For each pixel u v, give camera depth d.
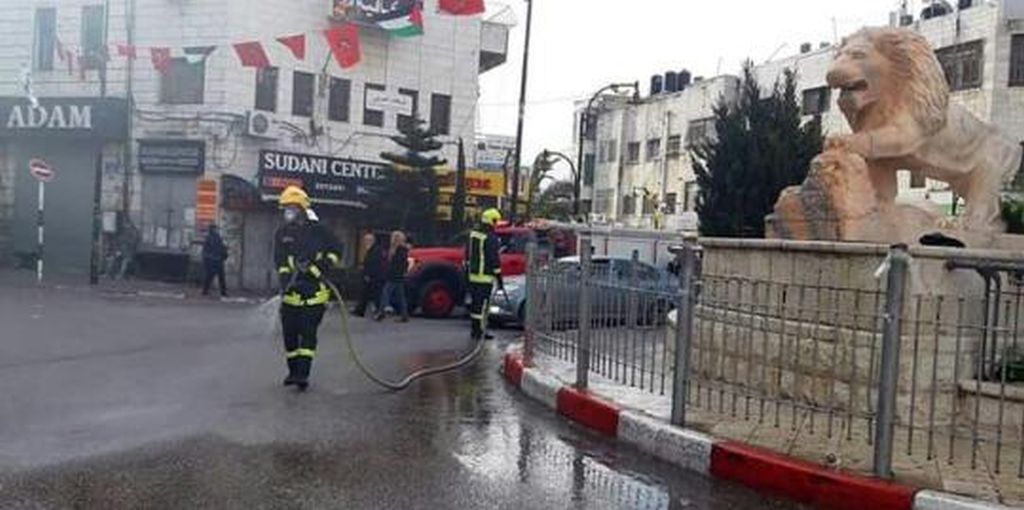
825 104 36.31
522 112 31.62
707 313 8.08
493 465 6.64
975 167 9.34
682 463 6.87
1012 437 6.75
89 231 27.95
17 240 28.91
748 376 7.82
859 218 8.91
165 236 27.09
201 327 14.69
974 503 5.48
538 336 11.09
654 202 47.56
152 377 9.72
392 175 27.09
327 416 8.08
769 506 5.94
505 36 32.53
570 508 5.68
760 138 17.22
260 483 5.93
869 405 7.19
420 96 30.02
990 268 6.93
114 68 27.64
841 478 5.96
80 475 5.97
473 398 9.34
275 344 12.85
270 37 27.16
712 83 43.59
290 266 9.39
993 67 29.33
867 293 7.17
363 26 28.52
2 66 28.78
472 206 30.22
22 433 7.02
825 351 7.53
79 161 28.11
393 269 18.36
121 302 19.09
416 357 12.41
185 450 6.69
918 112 9.05
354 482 6.04
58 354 11.15
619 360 9.16
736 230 17.14
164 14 27.12
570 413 8.46
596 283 9.52
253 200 26.53
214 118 26.58
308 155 27.16
